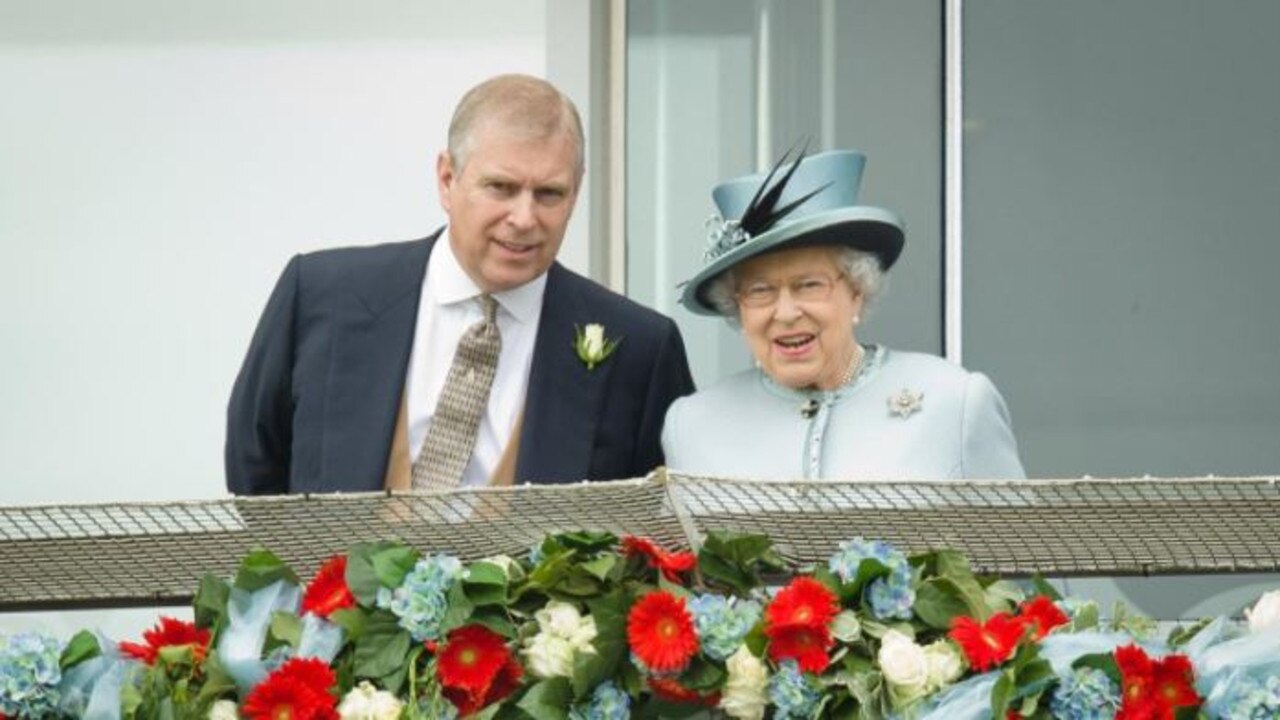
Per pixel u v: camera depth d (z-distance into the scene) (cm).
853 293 1439
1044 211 2119
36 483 2128
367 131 2130
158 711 1077
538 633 1076
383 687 1071
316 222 2130
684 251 2131
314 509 1087
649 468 1545
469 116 1482
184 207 2130
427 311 1536
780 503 1076
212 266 2130
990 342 2122
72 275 2130
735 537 1078
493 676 1062
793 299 1419
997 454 1422
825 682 1054
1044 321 2119
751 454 1434
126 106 2133
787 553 1097
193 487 2130
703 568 1080
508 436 1516
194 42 2131
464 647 1066
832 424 1430
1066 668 1041
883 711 1052
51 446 2130
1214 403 2106
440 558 1075
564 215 1487
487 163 1466
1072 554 1091
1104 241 2112
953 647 1060
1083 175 2117
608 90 2141
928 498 1066
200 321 2130
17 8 2130
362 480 1498
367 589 1076
